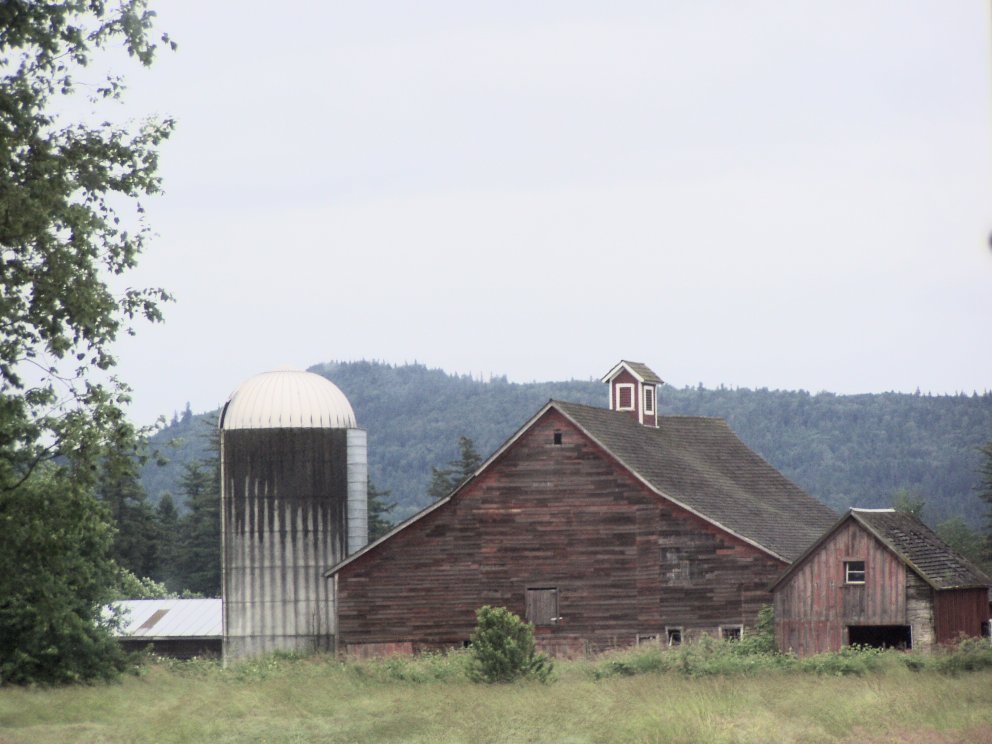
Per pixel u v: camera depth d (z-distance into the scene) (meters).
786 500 141.62
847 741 52.56
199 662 126.44
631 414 136.25
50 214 59.88
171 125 64.00
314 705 75.19
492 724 60.47
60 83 60.81
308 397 133.62
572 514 117.06
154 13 60.72
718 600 113.88
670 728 54.94
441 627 117.75
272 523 132.00
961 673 80.75
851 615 102.94
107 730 68.12
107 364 63.06
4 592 63.47
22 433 61.75
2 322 60.00
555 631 116.31
